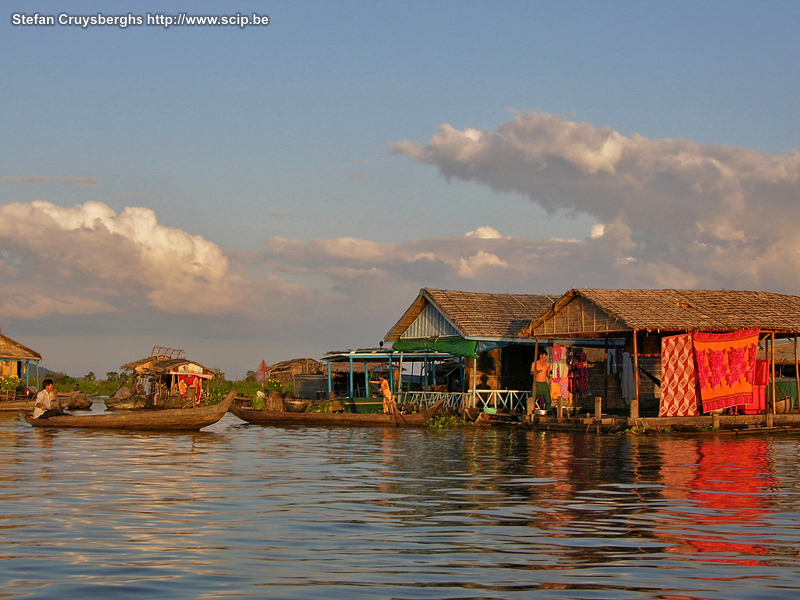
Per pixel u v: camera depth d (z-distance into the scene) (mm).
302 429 31047
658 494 14391
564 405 31750
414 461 19562
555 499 13773
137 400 44250
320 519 11758
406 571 8859
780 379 31828
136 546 9875
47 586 8125
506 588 8234
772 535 10859
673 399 27484
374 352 39031
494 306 36281
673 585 8414
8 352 53094
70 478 15688
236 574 8664
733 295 30906
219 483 15344
